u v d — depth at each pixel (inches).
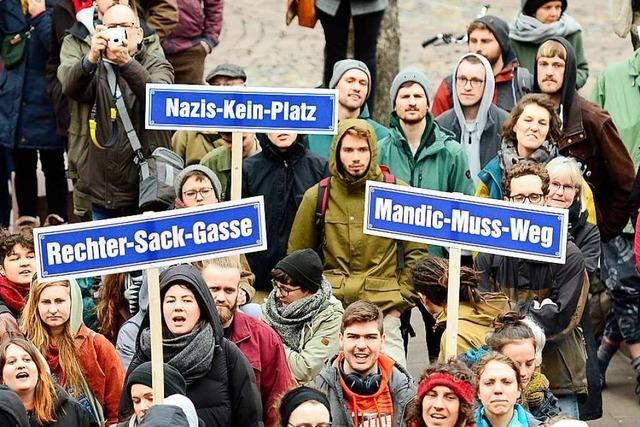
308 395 829.2
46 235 823.7
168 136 1221.1
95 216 1233.4
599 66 2167.8
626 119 1312.7
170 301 858.1
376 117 1637.6
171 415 725.3
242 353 882.8
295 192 1162.0
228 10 2400.3
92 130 1200.2
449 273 866.1
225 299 924.6
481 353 901.2
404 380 902.4
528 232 855.1
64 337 945.5
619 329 1230.9
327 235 1104.8
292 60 2140.7
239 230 838.5
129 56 1184.2
